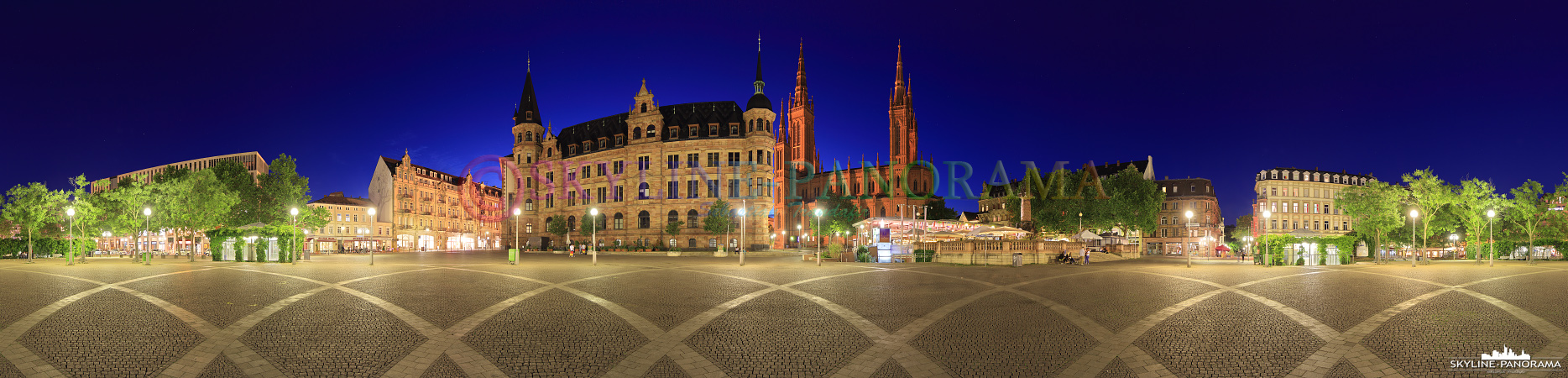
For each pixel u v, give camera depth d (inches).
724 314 595.8
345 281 974.4
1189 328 509.7
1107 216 3056.1
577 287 866.1
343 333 481.1
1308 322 542.0
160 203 2160.4
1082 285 925.2
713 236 3742.6
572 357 403.2
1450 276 1084.5
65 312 594.9
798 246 4239.7
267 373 361.4
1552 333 479.8
